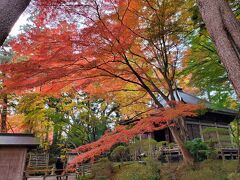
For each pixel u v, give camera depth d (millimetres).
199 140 10266
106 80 7961
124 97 10297
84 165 12375
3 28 1702
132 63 8117
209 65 8375
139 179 8789
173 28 7551
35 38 5617
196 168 8211
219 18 3250
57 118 13781
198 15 7301
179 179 8008
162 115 6746
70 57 5766
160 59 8766
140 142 12766
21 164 8359
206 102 11578
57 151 18812
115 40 6020
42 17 5676
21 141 8633
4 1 1746
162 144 13047
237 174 7074
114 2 5883
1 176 7949
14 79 5633
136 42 7430
